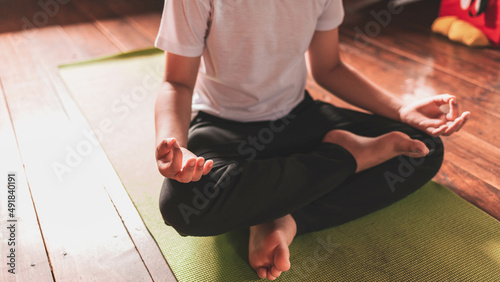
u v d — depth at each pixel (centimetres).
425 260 107
